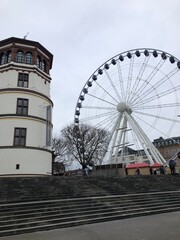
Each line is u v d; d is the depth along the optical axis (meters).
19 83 35.34
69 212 17.22
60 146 68.12
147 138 46.66
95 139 62.06
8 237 13.02
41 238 12.50
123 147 48.59
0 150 31.36
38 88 36.66
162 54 47.62
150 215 19.23
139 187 27.52
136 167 45.66
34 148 32.91
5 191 19.48
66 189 22.45
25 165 31.61
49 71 41.03
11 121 32.78
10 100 33.72
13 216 15.20
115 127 49.22
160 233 12.50
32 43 37.31
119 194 23.66
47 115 35.72
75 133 62.50
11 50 36.19
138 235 12.30
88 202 19.45
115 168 45.03
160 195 24.70
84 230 14.19
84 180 26.50
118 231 13.52
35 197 19.33
